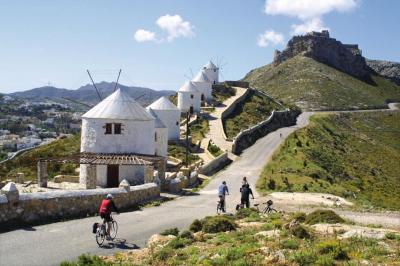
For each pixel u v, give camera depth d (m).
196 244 18.53
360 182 66.62
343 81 199.88
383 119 152.00
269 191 43.28
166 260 16.00
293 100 167.38
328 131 109.69
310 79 192.12
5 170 54.19
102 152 40.72
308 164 65.12
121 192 28.92
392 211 32.50
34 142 142.75
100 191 27.16
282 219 23.80
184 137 74.94
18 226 21.75
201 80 109.81
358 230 18.58
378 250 15.29
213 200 35.31
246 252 15.55
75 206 25.12
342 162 79.12
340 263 13.99
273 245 16.58
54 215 23.84
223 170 57.09
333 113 145.62
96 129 40.81
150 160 38.06
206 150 67.50
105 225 19.55
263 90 193.12
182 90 96.88
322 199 38.28
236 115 102.94
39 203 23.05
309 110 152.12
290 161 65.94
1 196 21.23
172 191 38.53
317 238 17.69
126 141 41.03
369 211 31.61
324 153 81.31
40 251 17.72
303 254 14.69
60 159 38.00
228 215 26.73
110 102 41.75
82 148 41.94
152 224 24.08
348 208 33.12
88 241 19.59
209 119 92.12
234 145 70.81
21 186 38.62
